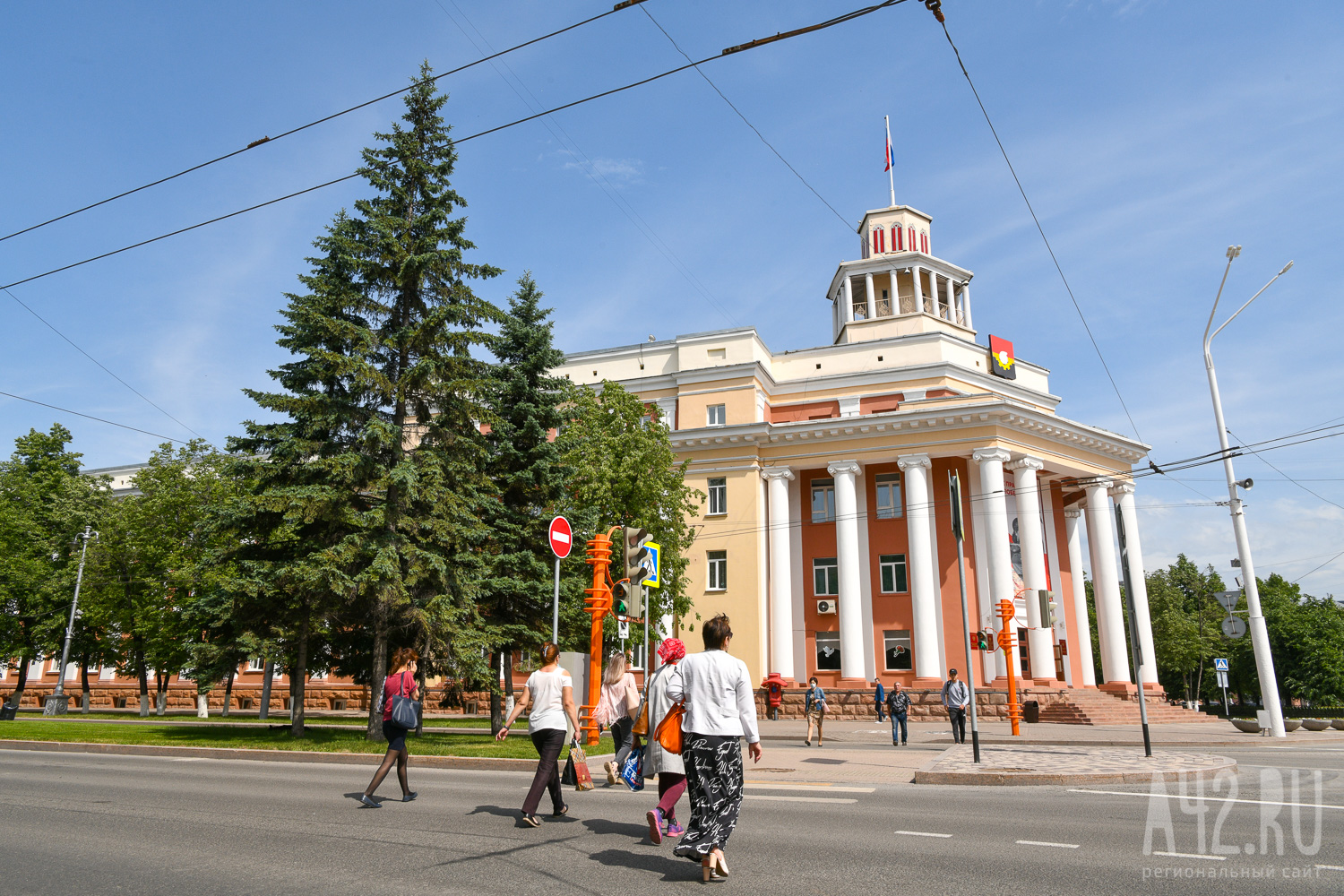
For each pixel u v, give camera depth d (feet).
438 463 67.10
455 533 68.03
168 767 47.11
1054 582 126.11
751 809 30.60
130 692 159.02
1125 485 126.82
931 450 115.24
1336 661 196.65
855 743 73.92
